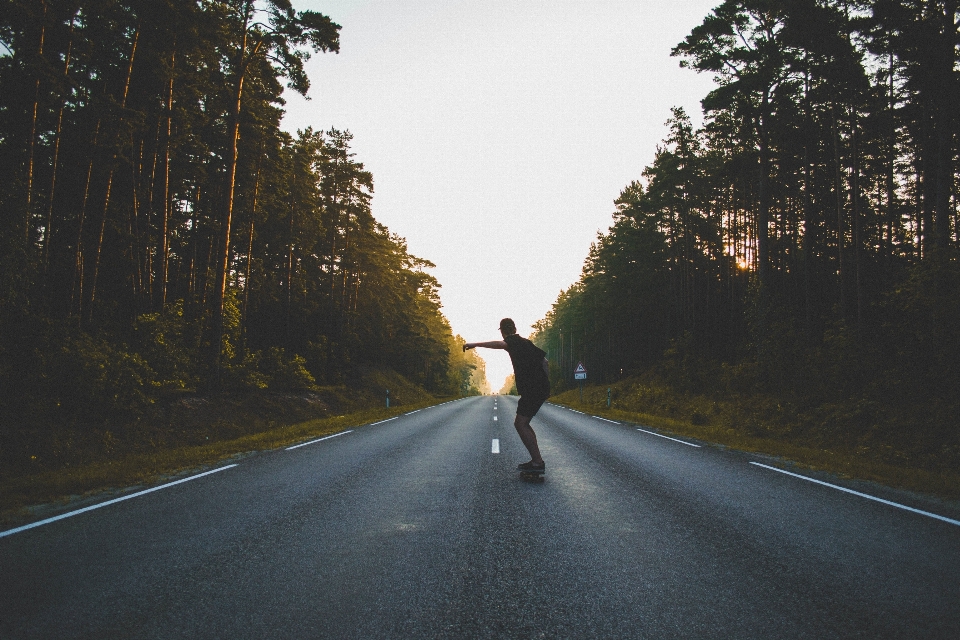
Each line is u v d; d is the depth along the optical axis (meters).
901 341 15.02
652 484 6.21
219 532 4.18
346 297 41.47
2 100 14.16
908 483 6.31
